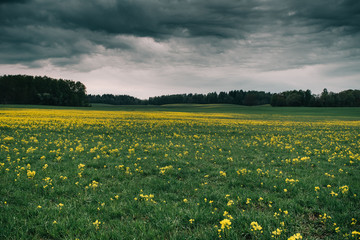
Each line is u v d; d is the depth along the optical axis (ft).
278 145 53.62
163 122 117.60
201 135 71.26
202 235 14.79
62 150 41.27
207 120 143.43
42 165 30.22
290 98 470.39
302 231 15.60
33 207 18.01
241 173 29.19
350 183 25.48
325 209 18.71
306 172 30.55
